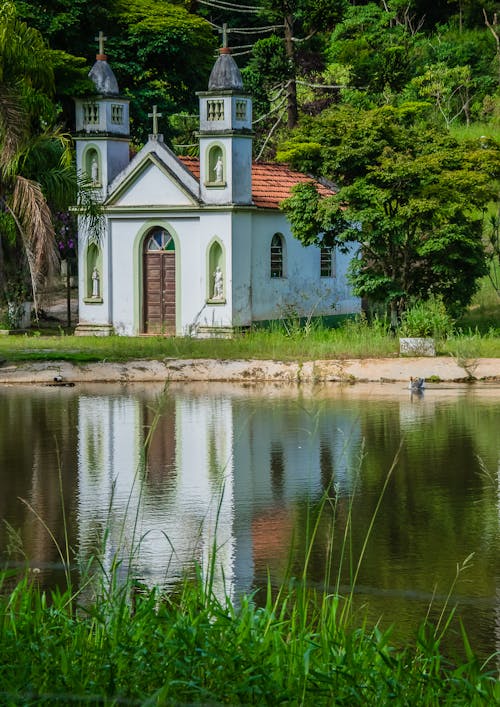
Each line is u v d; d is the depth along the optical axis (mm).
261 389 38156
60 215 53844
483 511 20109
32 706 9445
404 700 9898
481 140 47781
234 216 49562
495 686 10414
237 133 49438
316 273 55188
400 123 49844
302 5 65812
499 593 15320
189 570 16266
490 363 39781
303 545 17844
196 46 68250
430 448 26203
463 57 86812
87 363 41625
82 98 52281
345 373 39906
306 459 25297
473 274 47188
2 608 11773
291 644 10922
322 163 46344
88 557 17000
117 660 10258
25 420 31203
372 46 78688
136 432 29094
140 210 50969
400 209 44469
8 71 43594
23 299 53969
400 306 47062
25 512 20188
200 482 22906
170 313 51156
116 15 65375
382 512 20172
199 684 9898
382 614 14367
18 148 41281
